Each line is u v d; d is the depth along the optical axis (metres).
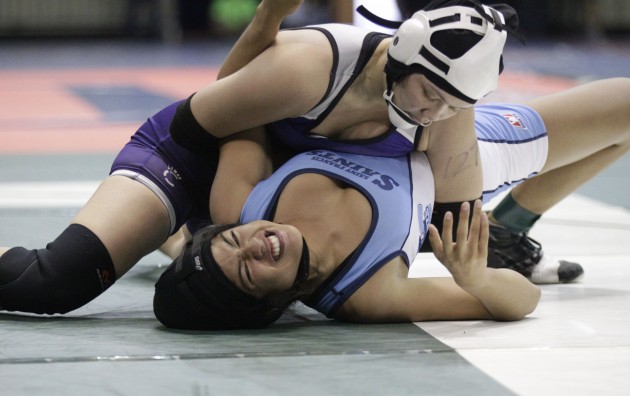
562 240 11.89
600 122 9.33
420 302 8.02
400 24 8.05
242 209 8.05
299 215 7.93
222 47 48.59
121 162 8.88
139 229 8.50
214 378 6.51
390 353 7.11
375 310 7.92
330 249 7.88
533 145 9.23
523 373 6.64
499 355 7.07
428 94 7.45
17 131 22.53
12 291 8.17
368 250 7.84
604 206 14.20
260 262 7.47
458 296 8.11
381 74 7.85
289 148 8.50
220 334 7.71
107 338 7.57
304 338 7.56
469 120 8.38
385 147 8.20
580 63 38.56
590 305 8.77
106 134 22.11
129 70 37.56
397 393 6.22
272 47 7.88
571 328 7.88
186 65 39.59
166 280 7.77
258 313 7.71
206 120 8.09
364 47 7.88
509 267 9.81
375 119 8.12
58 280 8.14
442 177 8.51
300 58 7.72
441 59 7.27
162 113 9.09
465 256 7.63
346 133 8.21
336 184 8.06
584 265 10.59
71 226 8.39
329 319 8.33
